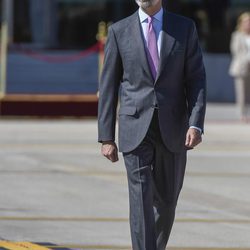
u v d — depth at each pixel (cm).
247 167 3212
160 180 1642
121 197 2617
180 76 1612
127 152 1608
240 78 4588
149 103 1591
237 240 2109
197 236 2141
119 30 1617
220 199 2622
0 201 2536
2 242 2006
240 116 4656
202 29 6053
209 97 5953
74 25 6184
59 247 1994
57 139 3834
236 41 4581
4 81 4881
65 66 5184
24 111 4731
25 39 6103
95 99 4756
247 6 6041
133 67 1600
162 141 1602
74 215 2362
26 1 6122
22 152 3462
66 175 2981
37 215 2356
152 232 1586
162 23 1609
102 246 2019
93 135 3978
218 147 3684
